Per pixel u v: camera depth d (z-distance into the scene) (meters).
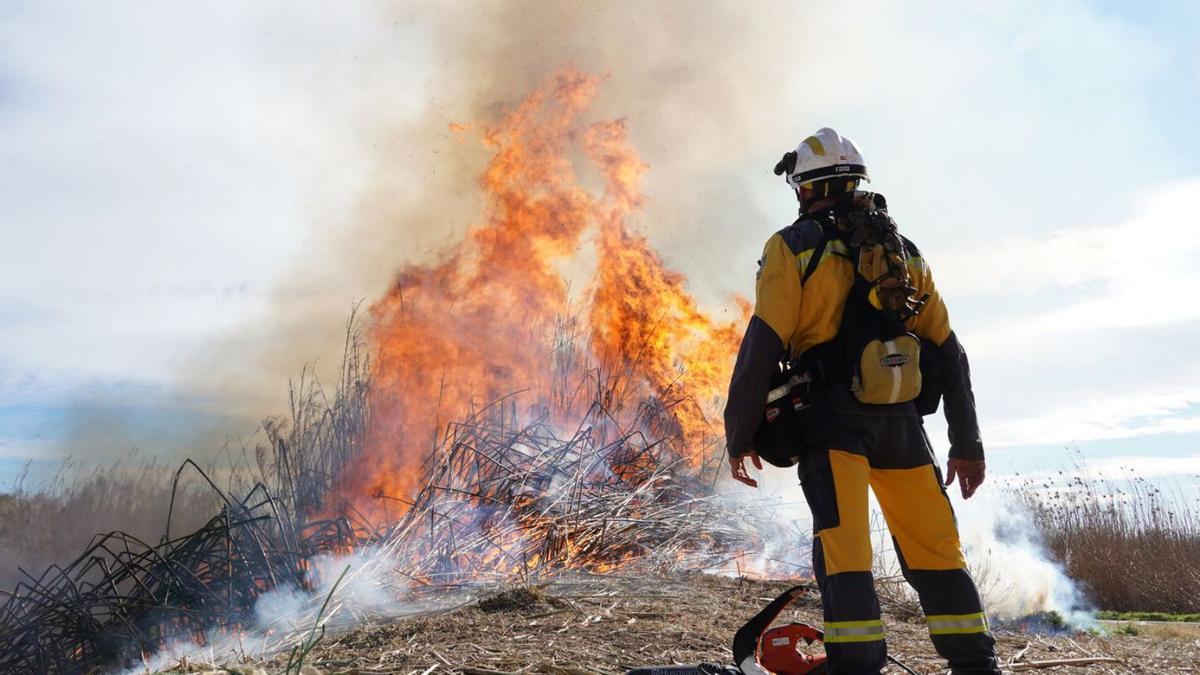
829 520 3.04
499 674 3.94
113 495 8.28
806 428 3.12
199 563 6.21
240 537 6.24
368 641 4.73
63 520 8.01
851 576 2.98
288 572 6.01
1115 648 5.09
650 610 5.21
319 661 4.36
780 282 3.10
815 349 3.15
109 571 6.36
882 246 3.14
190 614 5.56
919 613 5.58
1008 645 5.03
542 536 7.28
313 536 6.89
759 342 3.05
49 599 5.72
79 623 5.54
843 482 3.05
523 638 4.58
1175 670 4.56
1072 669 4.55
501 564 6.98
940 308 3.37
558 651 4.33
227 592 5.82
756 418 3.07
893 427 3.15
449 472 8.02
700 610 5.29
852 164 3.30
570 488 7.96
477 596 5.67
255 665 4.36
